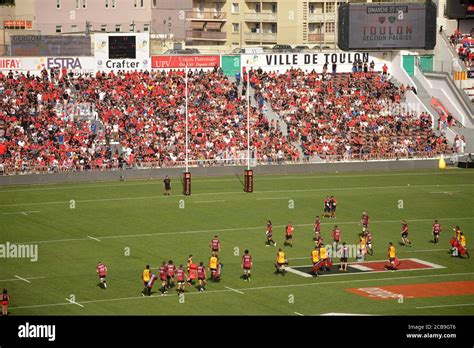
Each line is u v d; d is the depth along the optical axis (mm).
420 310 95688
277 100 178625
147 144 162500
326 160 165875
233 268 109688
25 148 157875
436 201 142125
